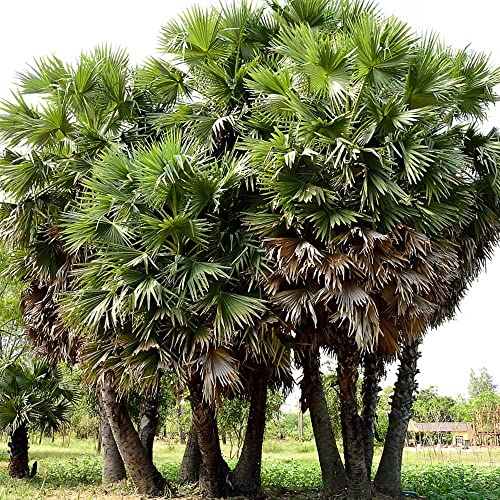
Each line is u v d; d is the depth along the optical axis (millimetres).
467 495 9219
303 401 8836
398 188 6520
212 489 8297
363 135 6672
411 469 13656
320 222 6555
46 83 8570
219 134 8219
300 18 8125
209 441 8055
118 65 8648
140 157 6703
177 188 6742
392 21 6570
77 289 7789
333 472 8367
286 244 6621
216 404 6977
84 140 7961
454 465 14984
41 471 13492
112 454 11305
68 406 13172
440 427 34594
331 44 6926
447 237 7812
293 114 7059
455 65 7961
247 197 7523
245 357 7219
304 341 7547
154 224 6629
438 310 8648
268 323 6922
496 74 8219
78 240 7223
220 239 7219
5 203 8664
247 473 8852
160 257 6977
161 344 6852
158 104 8867
